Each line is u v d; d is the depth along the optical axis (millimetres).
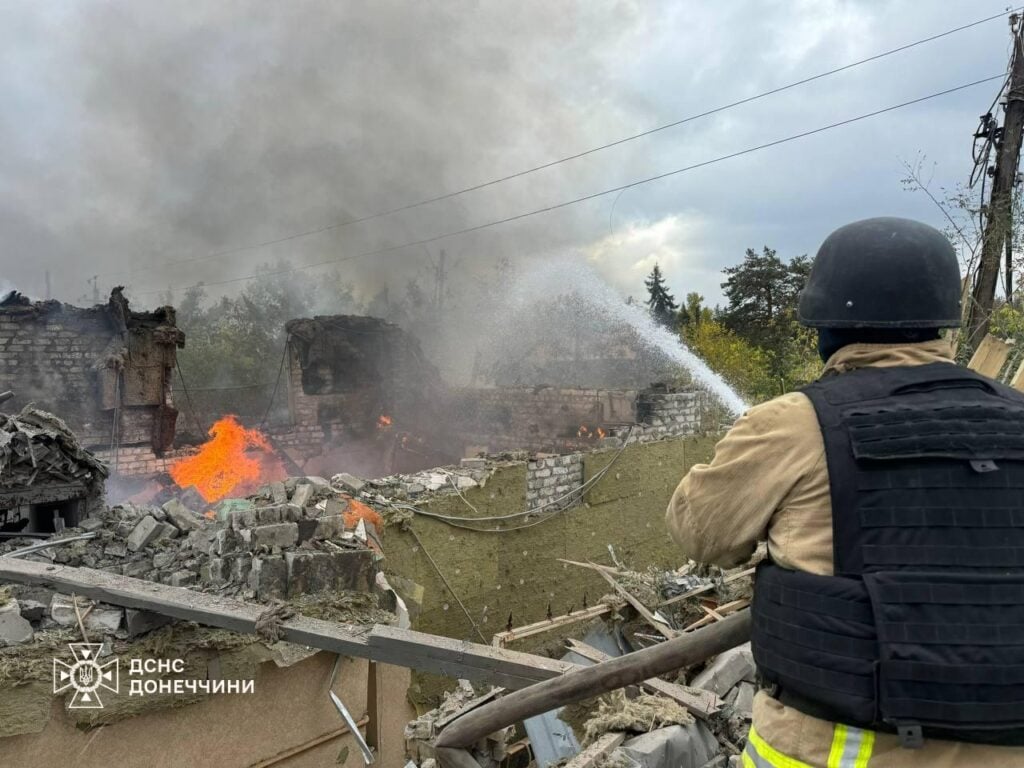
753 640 1565
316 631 3658
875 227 1679
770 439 1532
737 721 4324
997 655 1241
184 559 4727
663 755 3818
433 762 4734
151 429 12703
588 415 14156
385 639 3529
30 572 3924
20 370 11688
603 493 10672
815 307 1705
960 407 1448
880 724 1307
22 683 3418
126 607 3754
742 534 1557
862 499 1389
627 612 7219
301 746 4504
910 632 1274
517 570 9062
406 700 5305
